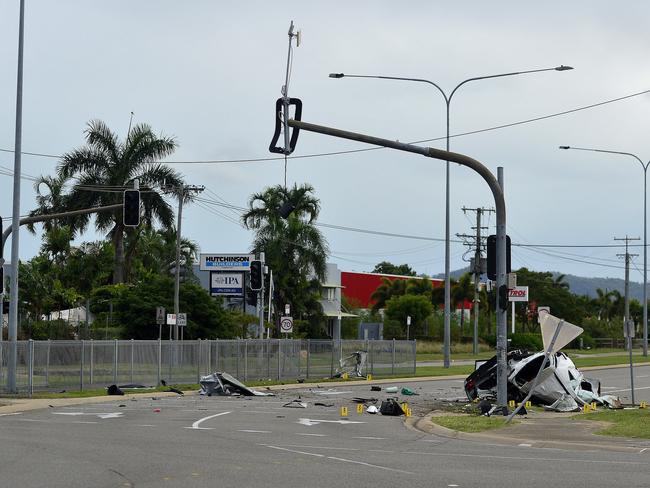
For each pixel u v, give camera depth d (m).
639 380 46.00
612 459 15.46
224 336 55.38
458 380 44.25
